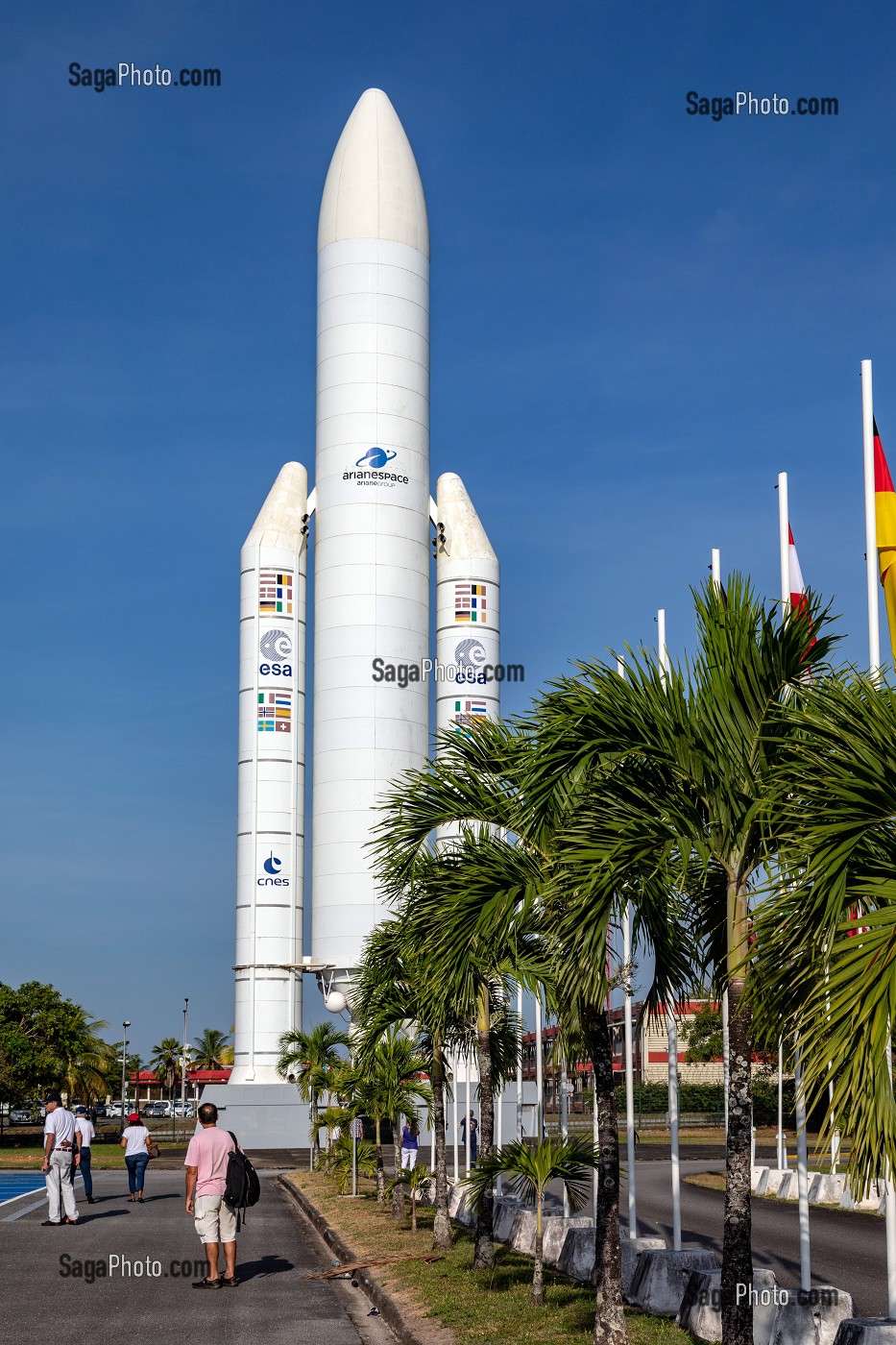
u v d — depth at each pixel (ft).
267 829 229.04
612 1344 41.32
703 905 42.80
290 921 228.22
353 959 211.61
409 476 225.76
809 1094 27.50
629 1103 62.34
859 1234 86.43
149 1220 92.94
